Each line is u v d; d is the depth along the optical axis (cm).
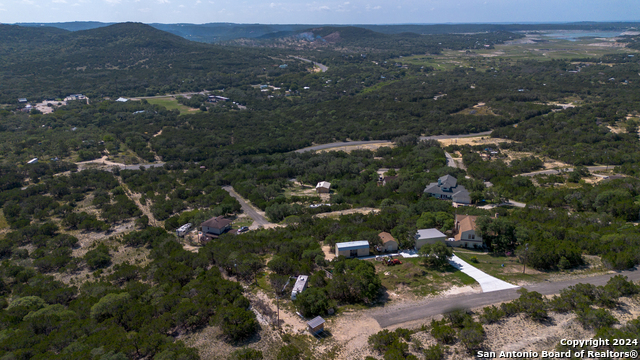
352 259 6003
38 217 9662
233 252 6397
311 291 4962
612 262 5553
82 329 4497
